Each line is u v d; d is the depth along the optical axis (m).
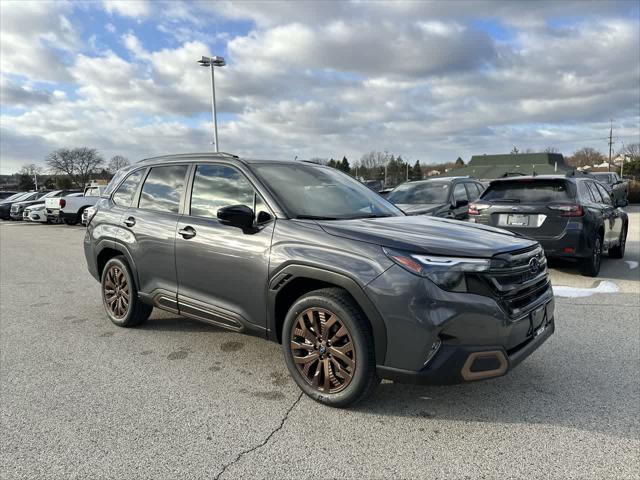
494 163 75.25
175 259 4.09
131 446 2.72
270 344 4.43
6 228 20.48
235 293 3.63
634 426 2.89
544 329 3.33
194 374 3.74
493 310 2.79
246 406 3.20
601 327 4.80
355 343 2.96
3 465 2.53
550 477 2.41
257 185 3.69
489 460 2.56
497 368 2.84
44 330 4.92
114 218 4.80
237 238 3.59
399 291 2.79
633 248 10.84
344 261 3.00
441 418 3.02
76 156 80.62
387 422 2.97
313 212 3.62
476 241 3.04
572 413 3.06
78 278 7.96
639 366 3.80
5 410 3.15
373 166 99.25
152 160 4.79
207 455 2.63
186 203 4.18
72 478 2.43
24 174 90.62
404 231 3.19
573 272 7.81
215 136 24.28
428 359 2.77
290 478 2.42
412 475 2.44
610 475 2.41
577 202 6.89
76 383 3.58
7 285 7.36
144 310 4.80
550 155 71.94
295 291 3.44
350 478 2.42
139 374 3.75
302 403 3.24
